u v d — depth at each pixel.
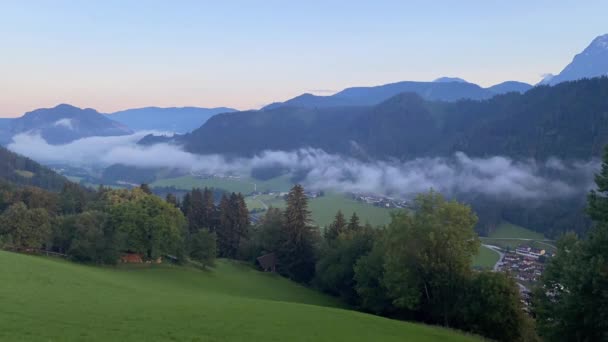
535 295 37.34
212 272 80.25
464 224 53.31
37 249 73.94
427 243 52.59
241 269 91.12
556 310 32.06
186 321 30.12
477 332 49.44
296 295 74.00
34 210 73.81
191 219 114.56
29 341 22.62
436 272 52.09
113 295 39.34
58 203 106.88
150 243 76.44
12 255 51.38
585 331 30.66
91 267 67.19
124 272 67.62
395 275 53.28
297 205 95.69
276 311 37.66
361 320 38.09
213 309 35.69
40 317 27.27
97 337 24.52
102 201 103.81
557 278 35.19
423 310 56.38
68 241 75.81
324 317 37.19
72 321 27.22
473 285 50.09
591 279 28.41
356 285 67.69
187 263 83.19
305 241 95.25
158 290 50.50
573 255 32.47
